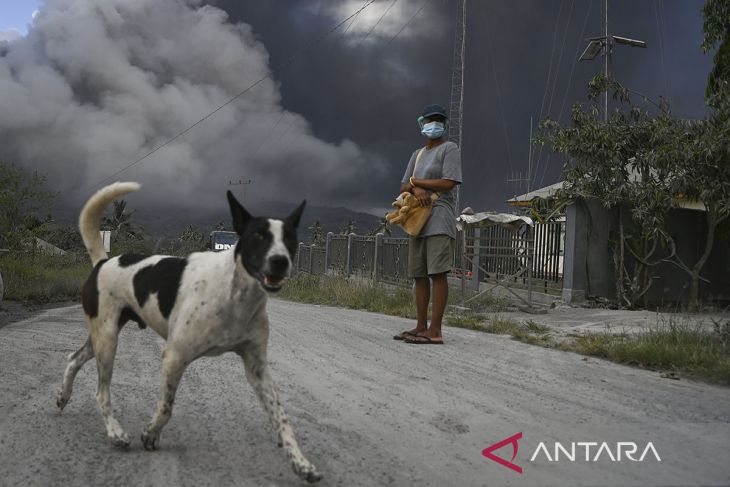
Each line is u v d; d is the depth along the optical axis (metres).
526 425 4.02
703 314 11.05
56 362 5.66
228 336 3.19
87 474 3.01
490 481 3.07
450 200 7.25
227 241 22.83
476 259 12.01
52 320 8.89
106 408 3.49
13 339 6.93
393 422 4.05
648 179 12.27
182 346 3.19
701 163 11.46
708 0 12.78
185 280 3.28
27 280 14.13
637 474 3.18
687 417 4.22
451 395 4.79
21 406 4.17
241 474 3.07
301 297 15.31
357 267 20.16
